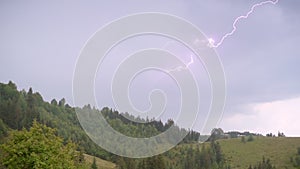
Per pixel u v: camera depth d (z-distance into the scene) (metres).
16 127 139.25
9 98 164.00
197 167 176.25
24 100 172.00
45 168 32.75
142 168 115.25
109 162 139.88
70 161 37.97
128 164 128.88
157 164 114.25
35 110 158.38
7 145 33.12
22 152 32.41
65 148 39.06
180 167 165.50
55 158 34.66
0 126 125.38
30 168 32.53
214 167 190.88
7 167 32.78
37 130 34.84
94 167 121.94
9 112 143.25
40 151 33.38
